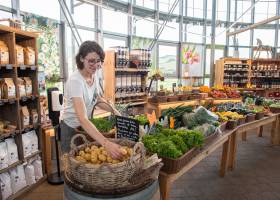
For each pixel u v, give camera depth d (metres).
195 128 2.71
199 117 2.88
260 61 8.80
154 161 1.67
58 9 5.20
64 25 5.27
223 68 8.29
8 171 2.94
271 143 5.26
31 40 3.25
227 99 6.23
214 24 8.38
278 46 9.71
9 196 2.89
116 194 1.46
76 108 1.93
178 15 8.38
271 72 8.69
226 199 3.08
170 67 8.51
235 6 9.40
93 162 1.57
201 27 9.03
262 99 5.43
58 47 5.15
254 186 3.42
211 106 4.25
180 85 6.91
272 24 9.62
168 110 3.00
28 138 3.20
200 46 9.05
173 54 8.52
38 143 3.42
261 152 4.81
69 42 5.47
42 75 3.93
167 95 5.74
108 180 1.44
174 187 3.35
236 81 8.56
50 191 3.23
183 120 2.87
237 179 3.62
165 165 1.98
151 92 5.84
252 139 5.70
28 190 3.16
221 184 3.46
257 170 3.95
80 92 2.01
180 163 1.98
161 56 8.21
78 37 5.16
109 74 4.71
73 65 5.64
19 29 2.92
